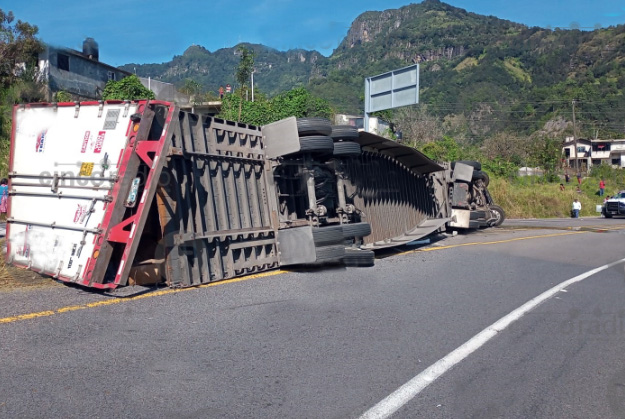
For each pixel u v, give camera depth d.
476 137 80.44
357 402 4.86
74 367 5.30
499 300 8.95
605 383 5.58
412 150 14.62
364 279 10.12
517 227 22.97
